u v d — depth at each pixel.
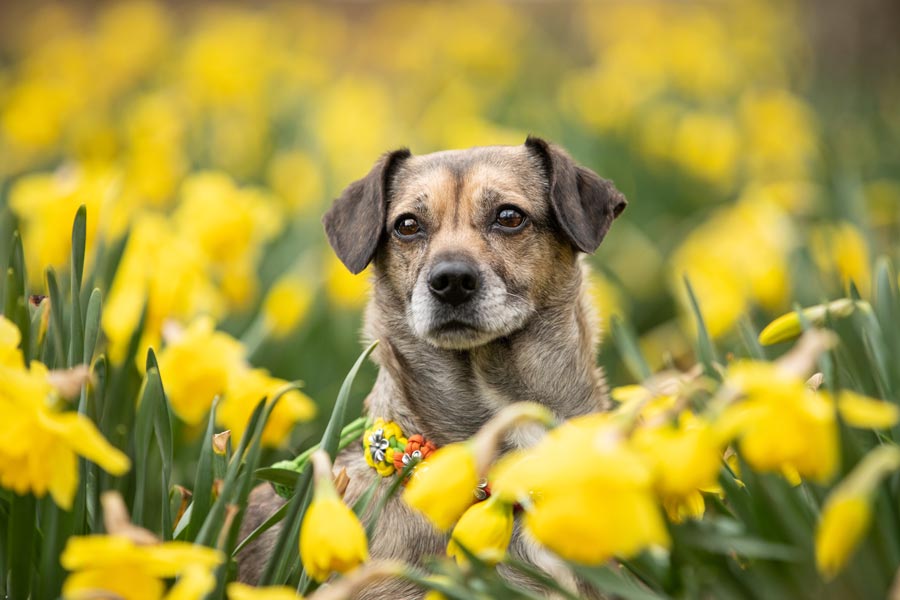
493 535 4.47
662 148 17.16
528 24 31.61
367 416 7.30
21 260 6.23
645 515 3.63
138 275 7.72
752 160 16.48
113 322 7.42
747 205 10.78
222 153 16.75
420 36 25.31
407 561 6.17
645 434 4.09
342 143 15.61
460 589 4.27
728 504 5.38
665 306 13.60
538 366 7.21
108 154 15.65
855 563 4.36
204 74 17.67
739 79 21.80
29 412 4.07
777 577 4.49
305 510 5.11
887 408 4.00
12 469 4.13
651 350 11.62
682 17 29.91
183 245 8.09
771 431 3.68
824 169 14.68
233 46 19.69
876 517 4.34
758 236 9.85
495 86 21.64
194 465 7.89
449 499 4.09
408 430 6.93
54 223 8.50
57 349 5.59
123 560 3.85
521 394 7.18
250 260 10.11
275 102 19.30
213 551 4.69
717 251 9.98
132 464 5.33
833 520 3.56
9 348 4.56
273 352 9.87
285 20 28.41
